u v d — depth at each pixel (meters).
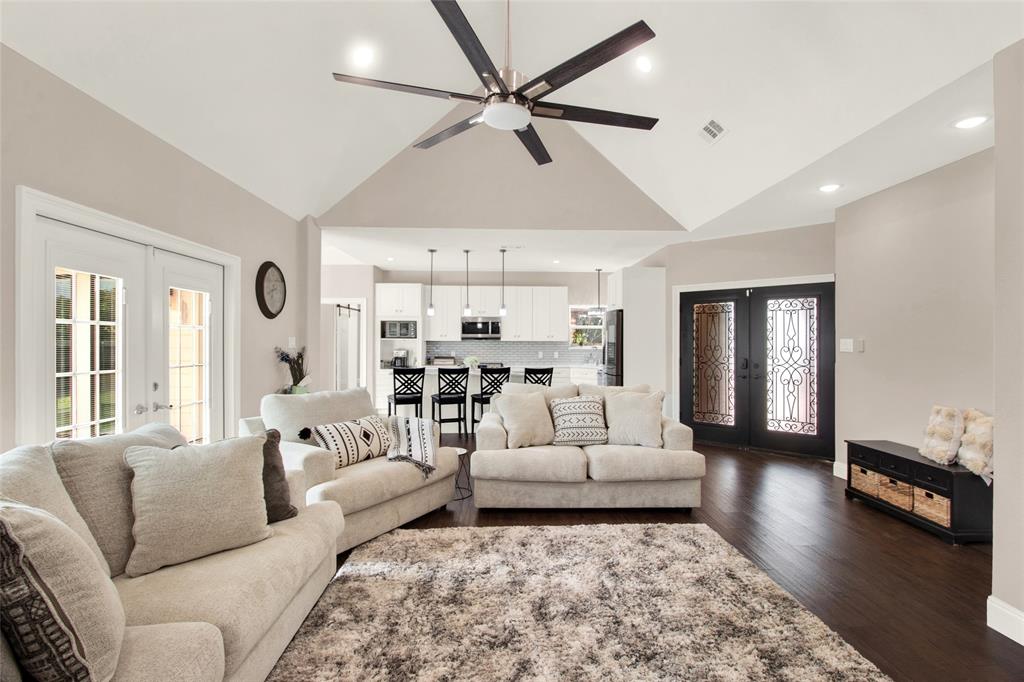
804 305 5.11
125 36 2.37
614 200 5.04
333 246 6.09
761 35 2.87
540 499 3.42
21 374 2.10
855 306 4.16
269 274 4.26
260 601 1.54
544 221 5.02
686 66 3.37
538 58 3.95
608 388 4.12
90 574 1.12
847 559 2.71
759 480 4.26
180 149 3.14
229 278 3.73
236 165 3.63
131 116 2.71
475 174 4.92
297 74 3.29
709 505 3.61
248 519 1.81
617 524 3.20
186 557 1.67
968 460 2.95
